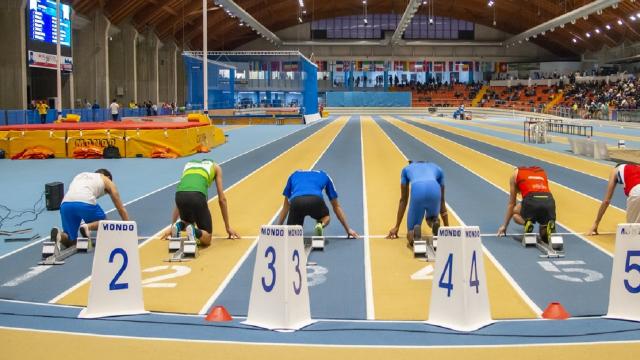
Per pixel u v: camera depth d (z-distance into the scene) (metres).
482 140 35.03
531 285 7.76
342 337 5.86
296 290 6.23
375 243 10.04
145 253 9.41
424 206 9.33
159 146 24.22
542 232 9.63
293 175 9.93
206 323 6.27
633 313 6.41
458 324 6.05
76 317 6.46
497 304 7.01
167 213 12.59
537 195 9.58
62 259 8.92
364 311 6.77
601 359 5.31
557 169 20.55
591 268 8.51
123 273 6.59
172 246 9.34
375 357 5.36
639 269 6.39
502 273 8.29
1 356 5.41
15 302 7.06
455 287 6.10
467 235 6.09
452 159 23.69
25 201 14.20
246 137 36.41
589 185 16.81
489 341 5.73
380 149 28.17
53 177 18.44
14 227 11.38
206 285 7.77
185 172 9.86
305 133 40.41
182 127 24.45
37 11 37.94
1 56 37.22
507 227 11.16
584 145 25.55
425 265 8.71
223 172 19.58
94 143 24.05
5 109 37.34
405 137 36.97
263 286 6.18
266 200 14.34
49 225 11.54
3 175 18.89
